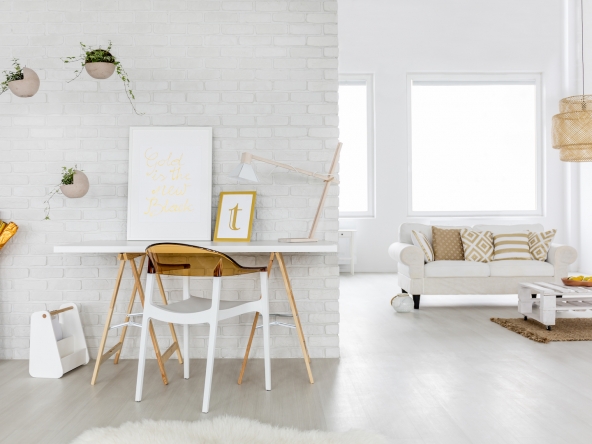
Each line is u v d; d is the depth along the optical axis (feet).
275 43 11.21
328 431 7.31
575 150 19.86
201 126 11.20
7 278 11.19
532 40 27.50
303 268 11.20
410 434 7.26
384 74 27.43
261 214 11.23
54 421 7.76
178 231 10.93
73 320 10.89
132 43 11.16
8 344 11.23
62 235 11.19
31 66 11.10
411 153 27.84
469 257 18.15
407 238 19.19
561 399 8.61
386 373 10.13
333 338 11.22
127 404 8.47
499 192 28.17
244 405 8.42
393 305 16.87
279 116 11.23
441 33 27.43
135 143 11.09
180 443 6.68
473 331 13.93
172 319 8.48
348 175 27.96
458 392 8.99
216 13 11.18
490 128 28.17
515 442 6.99
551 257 17.94
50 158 11.16
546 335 13.12
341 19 27.40
